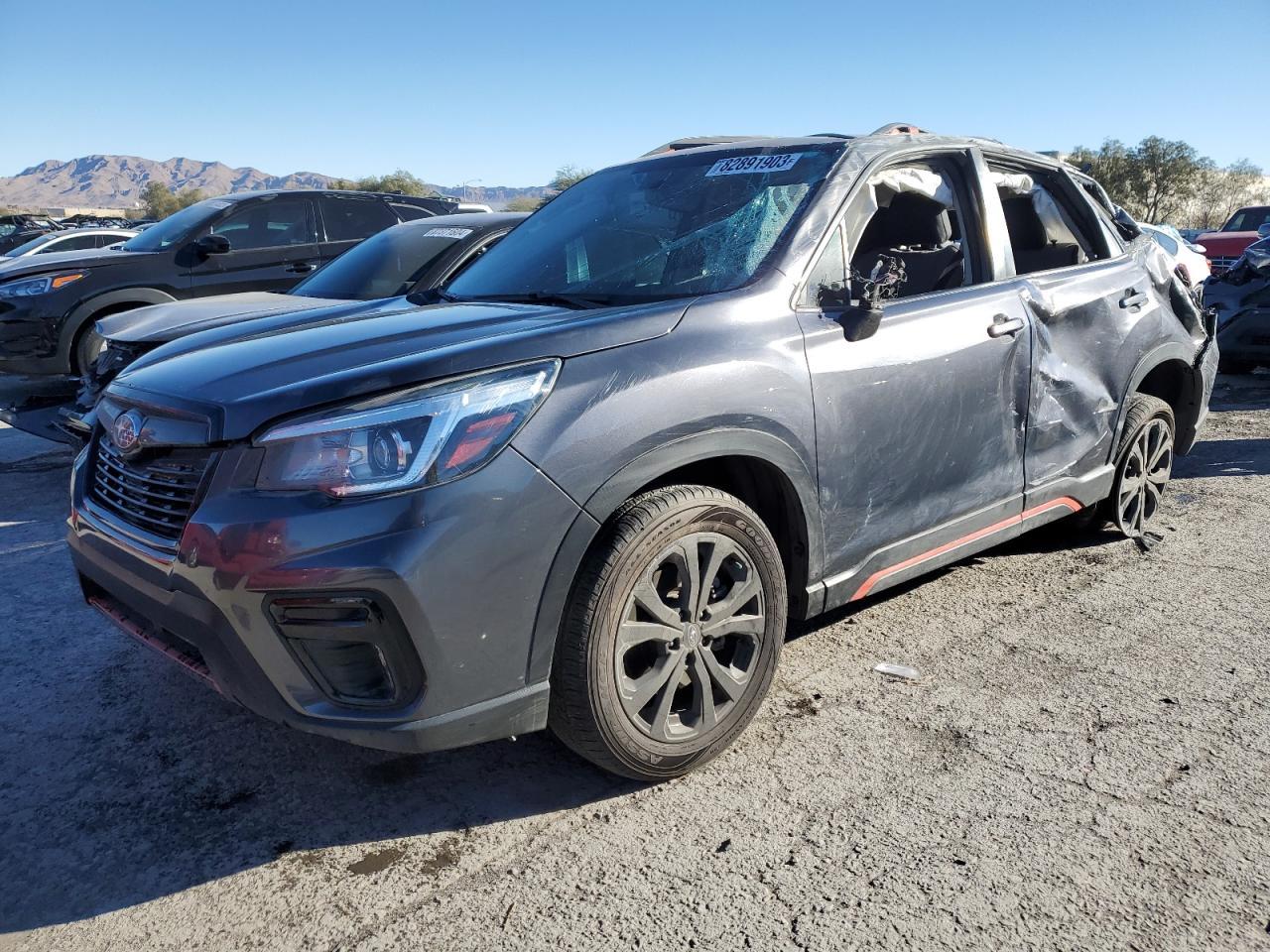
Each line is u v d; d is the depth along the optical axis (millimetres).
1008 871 2264
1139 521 4496
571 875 2293
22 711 3129
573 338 2393
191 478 2283
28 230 27750
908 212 3646
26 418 5949
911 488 3107
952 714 2977
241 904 2229
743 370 2584
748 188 3258
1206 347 4660
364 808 2590
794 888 2223
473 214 6344
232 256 7906
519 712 2297
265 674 2191
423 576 2084
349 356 2404
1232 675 3197
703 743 2639
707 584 2568
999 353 3354
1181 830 2400
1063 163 4289
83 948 2105
